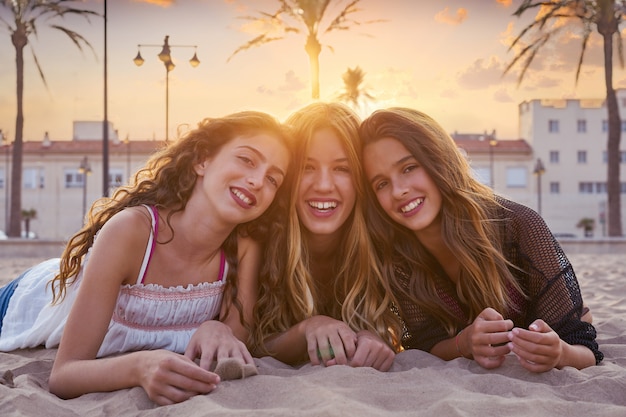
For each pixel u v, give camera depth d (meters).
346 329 2.57
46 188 40.59
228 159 2.50
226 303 2.78
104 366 2.21
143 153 40.62
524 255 2.73
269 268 2.83
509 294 2.77
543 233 2.72
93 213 2.93
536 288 2.73
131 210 2.55
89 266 2.41
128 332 2.70
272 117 2.58
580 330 2.59
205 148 2.54
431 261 2.88
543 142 44.88
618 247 18.06
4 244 16.47
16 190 25.30
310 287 2.91
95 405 2.10
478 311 2.79
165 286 2.66
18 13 24.36
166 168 2.60
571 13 22.45
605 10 22.69
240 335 2.81
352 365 2.42
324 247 2.99
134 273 2.56
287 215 2.83
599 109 45.19
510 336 2.30
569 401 1.99
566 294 2.64
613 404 2.02
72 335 2.32
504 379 2.18
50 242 16.70
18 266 10.78
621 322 3.83
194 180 2.57
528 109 45.78
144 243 2.54
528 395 2.06
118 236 2.46
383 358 2.49
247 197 2.49
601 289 6.17
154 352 2.15
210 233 2.56
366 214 2.89
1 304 3.39
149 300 2.64
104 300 2.39
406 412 1.86
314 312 2.93
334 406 1.83
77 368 2.24
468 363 2.49
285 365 2.63
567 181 44.81
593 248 18.08
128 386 2.18
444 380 2.20
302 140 2.74
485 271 2.71
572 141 45.00
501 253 2.76
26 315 3.26
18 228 25.16
